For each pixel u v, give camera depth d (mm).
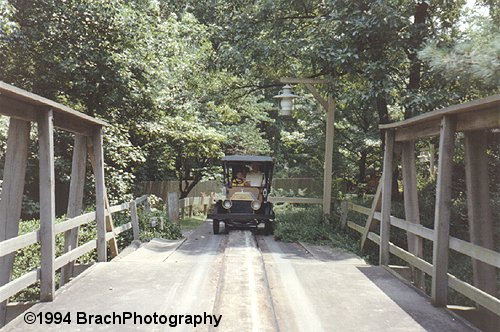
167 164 18359
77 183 7352
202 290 5734
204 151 17656
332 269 7168
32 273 5059
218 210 12969
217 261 7703
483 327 5730
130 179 13867
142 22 13125
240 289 5641
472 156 5531
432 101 10500
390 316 4906
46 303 5211
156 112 15516
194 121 17516
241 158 13391
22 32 11297
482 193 5488
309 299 5500
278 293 5750
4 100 4512
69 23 12102
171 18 15383
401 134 7281
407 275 7273
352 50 11180
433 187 13070
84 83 12367
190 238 11852
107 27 12539
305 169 23641
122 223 10492
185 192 21078
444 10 12648
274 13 13680
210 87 17250
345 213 11289
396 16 10516
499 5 9266
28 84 12789
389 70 11398
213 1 15930
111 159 13312
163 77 15219
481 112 4738
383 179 7695
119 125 13750
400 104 10969
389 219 7598
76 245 7219
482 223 5457
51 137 5309
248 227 13625
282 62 13914
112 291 5695
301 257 8688
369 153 19266
